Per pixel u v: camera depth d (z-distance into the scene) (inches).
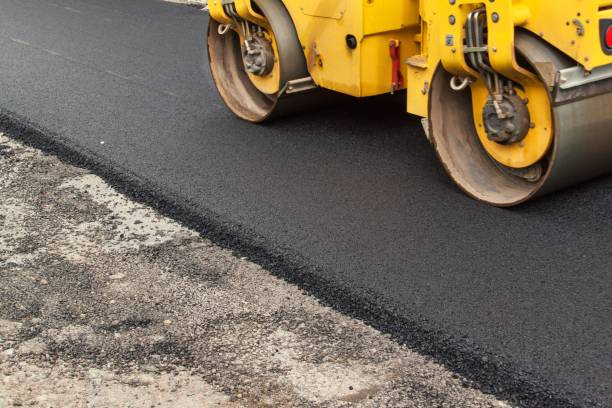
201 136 203.8
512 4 142.9
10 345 124.9
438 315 125.9
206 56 271.4
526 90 151.2
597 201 159.3
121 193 177.3
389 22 179.8
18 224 166.1
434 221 155.0
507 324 122.9
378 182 173.2
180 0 358.0
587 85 145.8
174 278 143.3
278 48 195.8
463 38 150.6
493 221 153.9
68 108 226.4
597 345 117.0
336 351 121.3
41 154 200.1
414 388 112.4
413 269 139.0
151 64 265.0
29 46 291.3
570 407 106.0
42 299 137.7
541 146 152.3
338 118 211.8
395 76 185.0
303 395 112.0
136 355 122.0
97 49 284.4
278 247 148.4
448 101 165.0
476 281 134.6
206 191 172.9
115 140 203.0
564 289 131.2
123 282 142.6
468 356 116.8
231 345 123.8
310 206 163.9
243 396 112.3
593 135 149.3
